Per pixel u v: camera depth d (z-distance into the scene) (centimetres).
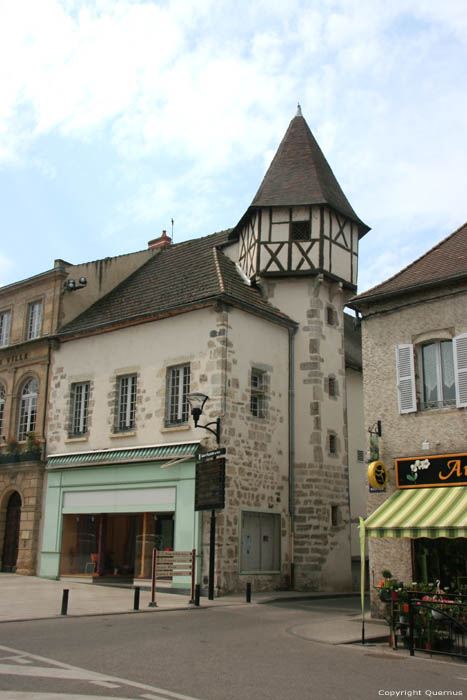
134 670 773
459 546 1208
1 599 1446
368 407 1381
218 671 786
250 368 1875
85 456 2009
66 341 2214
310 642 1035
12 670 750
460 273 1273
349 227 2203
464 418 1238
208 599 1571
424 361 1345
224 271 2070
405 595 1040
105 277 2412
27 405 2320
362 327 1437
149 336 1972
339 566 1953
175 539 1728
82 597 1543
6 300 2480
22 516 2152
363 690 716
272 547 1862
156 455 1806
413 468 1273
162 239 2697
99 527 1972
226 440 1739
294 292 2089
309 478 1948
